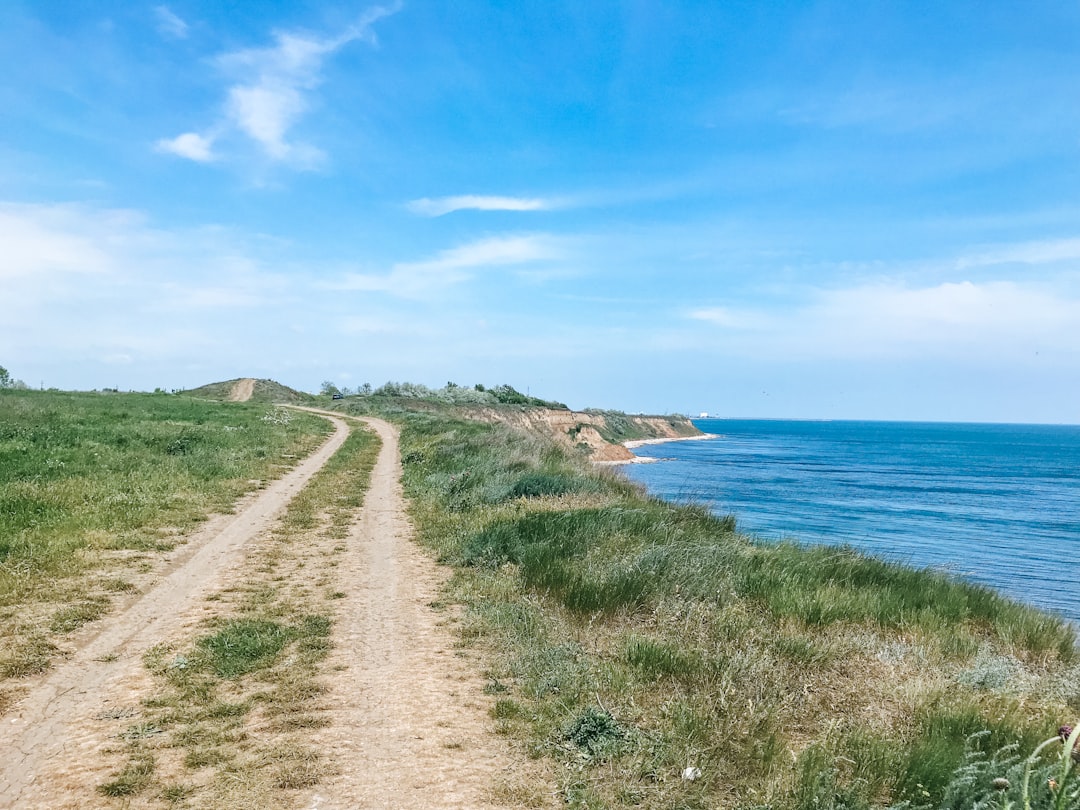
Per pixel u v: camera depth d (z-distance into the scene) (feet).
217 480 53.88
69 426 73.41
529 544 33.40
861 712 17.69
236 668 19.29
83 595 25.17
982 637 28.04
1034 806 11.85
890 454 437.58
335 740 15.15
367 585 29.25
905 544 101.24
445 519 43.75
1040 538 115.55
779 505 142.92
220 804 12.44
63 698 16.92
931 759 14.24
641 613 25.00
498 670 19.98
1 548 29.09
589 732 15.55
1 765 13.60
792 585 29.07
